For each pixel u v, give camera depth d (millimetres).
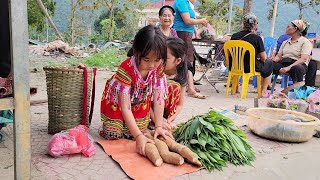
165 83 2717
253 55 4898
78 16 27516
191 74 4984
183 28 4984
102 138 2850
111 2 23453
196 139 2547
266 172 2416
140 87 2605
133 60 2512
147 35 2246
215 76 7621
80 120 2889
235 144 2576
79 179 2096
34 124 3109
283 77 6391
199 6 24484
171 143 2496
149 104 2812
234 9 24531
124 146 2641
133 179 2107
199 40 5527
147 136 2627
